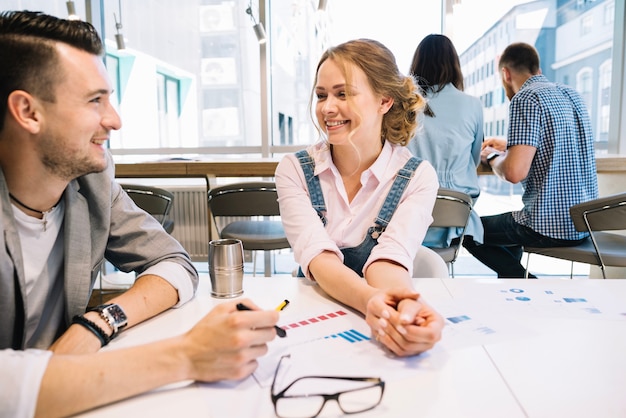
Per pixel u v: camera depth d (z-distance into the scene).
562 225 2.14
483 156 2.49
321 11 3.22
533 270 3.53
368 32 3.46
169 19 3.73
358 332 0.76
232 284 0.95
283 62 3.73
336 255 1.08
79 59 0.72
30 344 0.86
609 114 3.39
